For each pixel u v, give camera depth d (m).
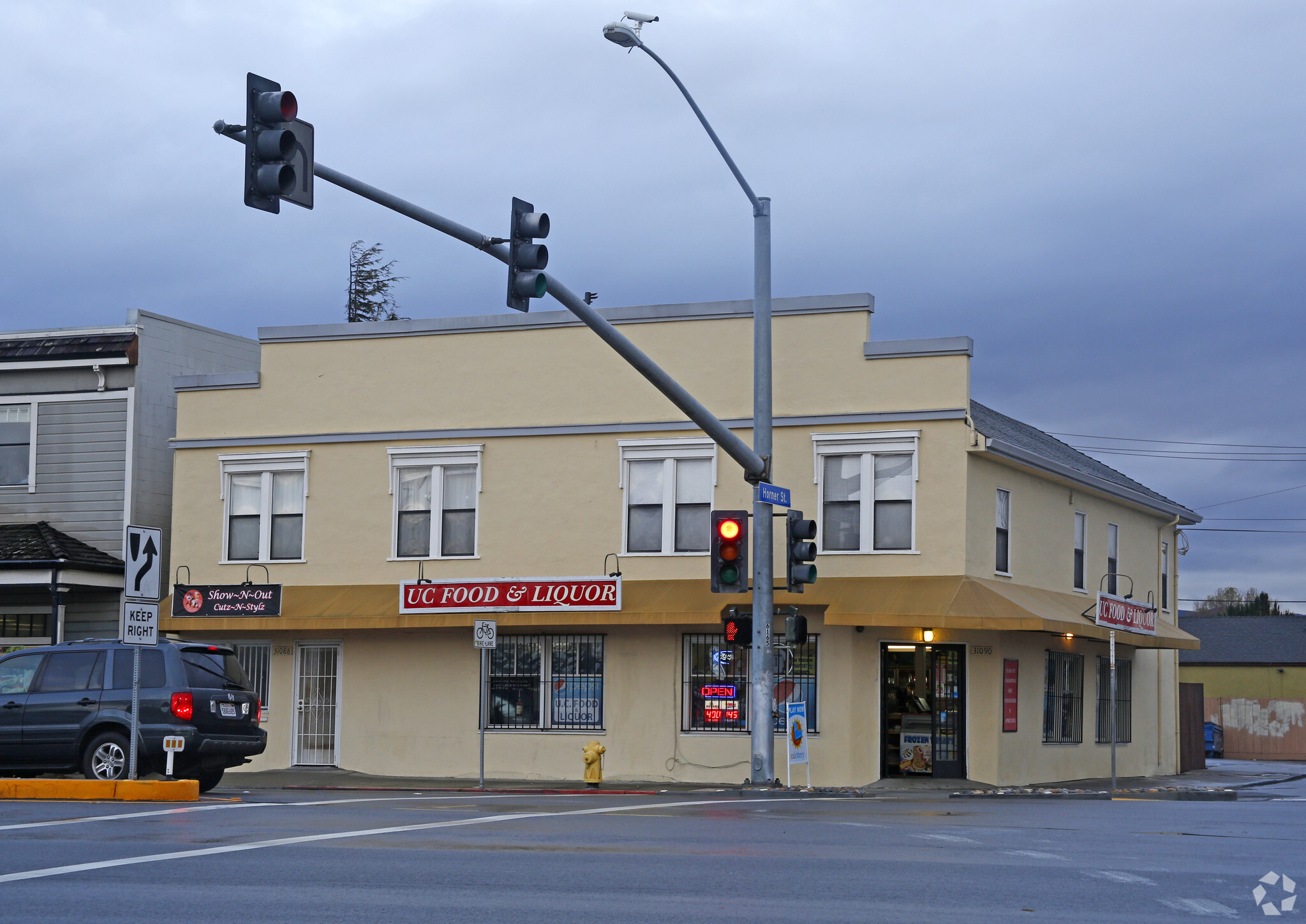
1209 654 58.75
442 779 26.53
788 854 11.88
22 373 30.61
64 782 17.77
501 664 26.86
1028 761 26.38
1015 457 25.89
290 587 28.05
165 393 30.80
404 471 27.91
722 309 26.27
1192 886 10.59
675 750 25.66
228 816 14.95
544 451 27.03
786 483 25.62
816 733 24.88
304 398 28.56
